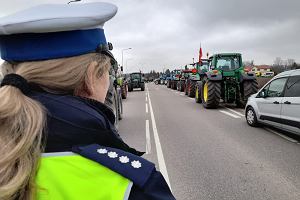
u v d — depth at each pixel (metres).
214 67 15.46
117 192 0.81
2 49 0.98
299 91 7.92
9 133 0.84
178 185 4.99
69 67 1.00
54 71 0.98
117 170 0.84
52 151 0.87
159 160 6.41
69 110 0.92
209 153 6.92
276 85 8.96
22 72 0.97
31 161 0.82
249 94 14.55
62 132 0.89
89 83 1.04
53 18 0.91
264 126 10.17
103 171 0.84
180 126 10.62
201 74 18.55
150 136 9.02
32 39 0.95
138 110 15.80
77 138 0.89
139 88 38.56
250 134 8.96
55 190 0.81
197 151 7.11
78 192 0.81
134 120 12.36
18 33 0.94
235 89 15.36
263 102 9.48
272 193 4.62
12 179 0.79
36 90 0.98
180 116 13.14
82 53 1.00
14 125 0.84
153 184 0.85
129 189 0.82
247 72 14.82
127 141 8.41
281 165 5.96
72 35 0.97
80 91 1.05
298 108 7.80
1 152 0.81
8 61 0.99
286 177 5.28
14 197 0.79
